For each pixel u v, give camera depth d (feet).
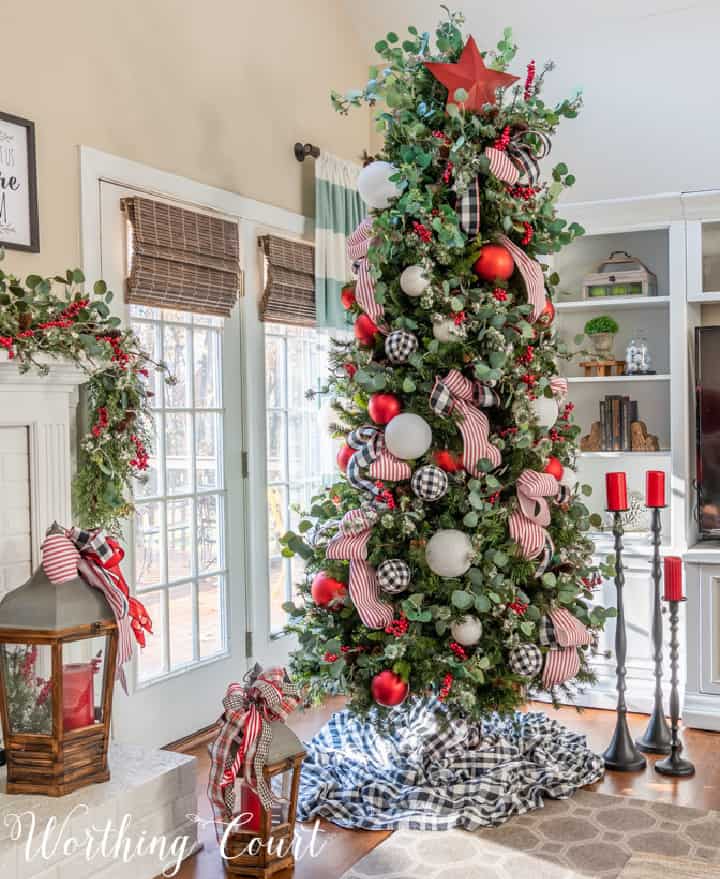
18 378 9.04
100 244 10.84
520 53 15.19
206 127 12.51
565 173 10.12
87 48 10.66
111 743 9.62
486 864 8.68
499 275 9.53
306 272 14.33
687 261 13.20
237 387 13.20
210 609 12.76
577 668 9.90
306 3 14.73
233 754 8.47
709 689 12.67
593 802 10.07
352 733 11.46
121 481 10.33
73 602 8.31
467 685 9.36
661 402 14.43
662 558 13.05
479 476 9.43
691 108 14.25
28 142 9.82
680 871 8.50
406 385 9.37
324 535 10.21
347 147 15.96
